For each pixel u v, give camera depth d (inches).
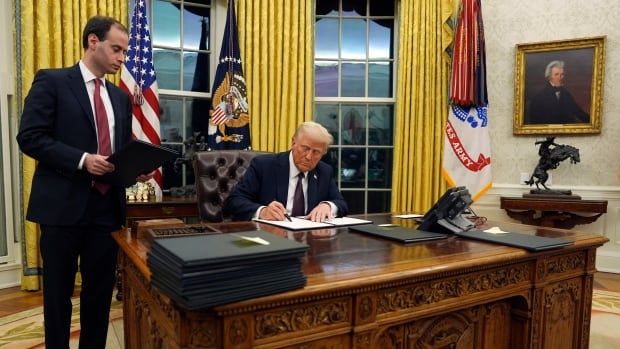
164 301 41.5
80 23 126.0
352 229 67.7
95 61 71.1
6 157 124.6
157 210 119.5
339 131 175.9
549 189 157.8
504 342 61.5
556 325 65.2
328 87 175.6
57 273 68.4
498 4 171.0
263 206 79.8
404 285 46.5
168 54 155.7
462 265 48.9
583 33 159.8
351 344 42.8
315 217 77.5
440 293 49.9
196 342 36.1
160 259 37.2
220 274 34.0
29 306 110.6
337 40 174.9
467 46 159.8
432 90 164.4
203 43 162.7
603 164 158.9
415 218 85.7
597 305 118.0
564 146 153.1
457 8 163.9
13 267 126.6
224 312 34.9
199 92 161.5
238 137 146.0
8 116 124.6
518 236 63.9
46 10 120.2
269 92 155.1
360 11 175.2
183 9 157.3
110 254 73.9
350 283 40.5
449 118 163.2
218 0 159.8
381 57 176.4
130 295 62.9
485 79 163.3
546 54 163.8
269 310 37.8
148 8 149.5
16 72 119.4
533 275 59.5
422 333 52.5
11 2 122.2
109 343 87.8
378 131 177.5
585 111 159.3
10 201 125.9
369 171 177.6
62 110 68.4
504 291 56.3
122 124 76.2
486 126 164.1
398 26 170.4
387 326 45.7
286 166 88.4
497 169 172.7
